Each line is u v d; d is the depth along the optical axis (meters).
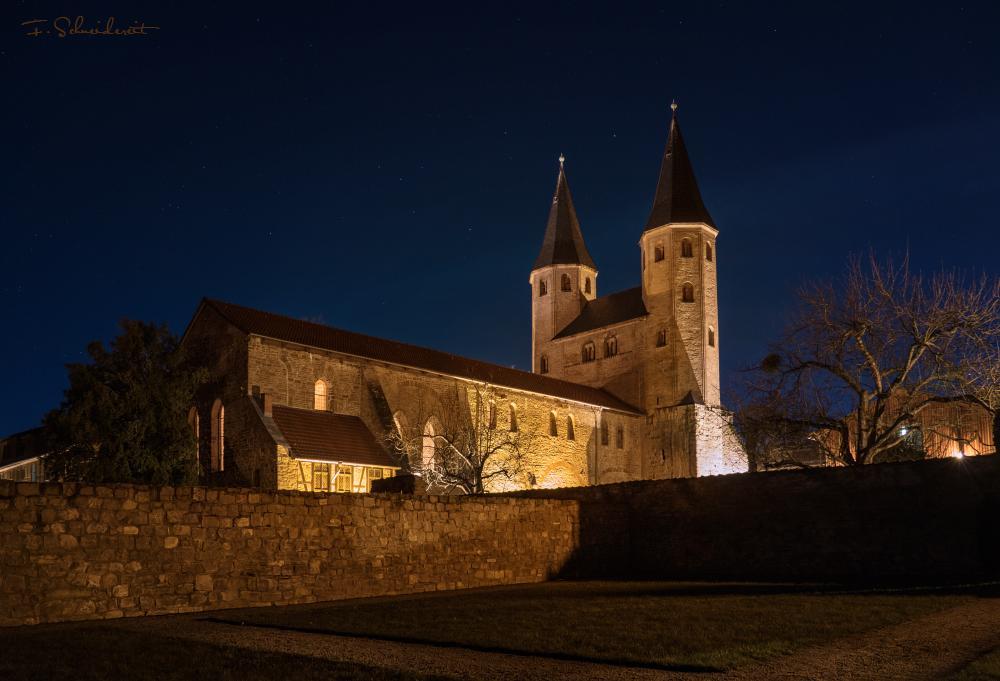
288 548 18.52
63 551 15.41
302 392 43.44
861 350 31.81
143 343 36.47
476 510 22.83
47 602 15.09
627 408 66.94
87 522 15.77
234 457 40.41
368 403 45.72
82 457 33.03
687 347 67.06
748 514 24.92
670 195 70.81
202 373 37.28
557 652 10.90
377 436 44.41
